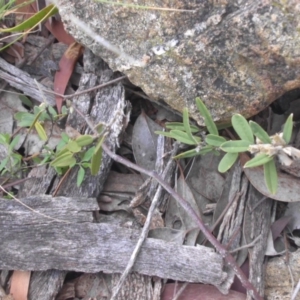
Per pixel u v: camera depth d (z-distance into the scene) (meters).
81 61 0.72
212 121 0.62
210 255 0.62
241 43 0.59
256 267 0.63
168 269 0.62
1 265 0.63
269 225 0.66
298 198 0.64
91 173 0.65
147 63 0.63
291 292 0.63
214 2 0.59
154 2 0.61
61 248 0.63
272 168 0.59
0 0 0.70
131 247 0.63
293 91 0.69
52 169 0.67
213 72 0.61
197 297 0.62
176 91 0.63
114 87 0.69
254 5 0.58
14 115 0.70
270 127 0.68
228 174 0.67
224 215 0.65
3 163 0.67
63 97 0.69
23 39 0.74
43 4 0.73
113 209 0.67
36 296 0.63
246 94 0.62
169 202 0.66
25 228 0.63
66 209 0.64
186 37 0.60
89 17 0.64
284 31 0.57
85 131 0.68
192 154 0.64
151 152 0.69
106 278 0.64
